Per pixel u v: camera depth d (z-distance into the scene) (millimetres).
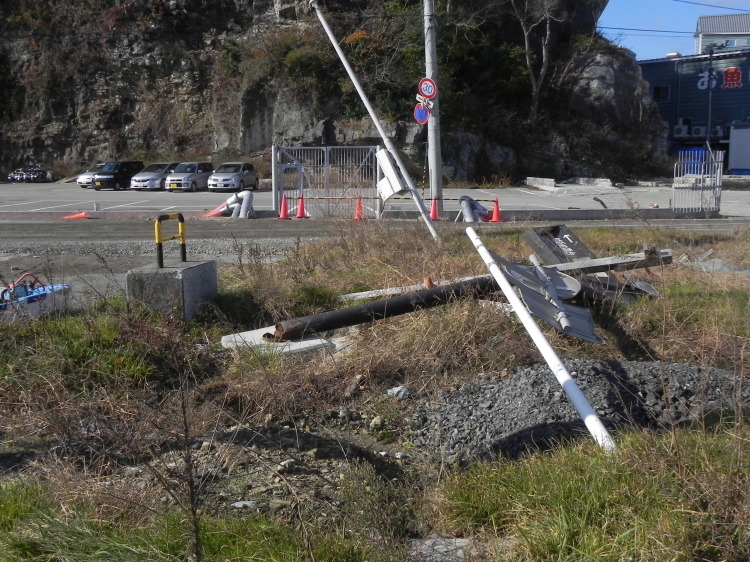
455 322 7617
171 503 4578
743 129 61344
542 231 10609
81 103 59781
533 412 6035
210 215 25141
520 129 56656
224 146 55531
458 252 11383
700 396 5121
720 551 3662
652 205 32000
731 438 4426
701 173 26312
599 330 8172
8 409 6113
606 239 14203
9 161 59406
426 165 51562
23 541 4047
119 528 4254
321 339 7879
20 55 60812
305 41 53469
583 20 62094
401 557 4035
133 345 7094
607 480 4281
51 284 8250
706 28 77688
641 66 68562
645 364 6887
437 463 5469
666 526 3762
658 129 62156
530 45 59656
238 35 59469
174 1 59656
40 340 7117
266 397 6551
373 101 51938
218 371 7238
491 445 5652
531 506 4328
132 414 5906
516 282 7168
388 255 11094
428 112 17328
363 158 24500
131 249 15844
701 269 10141
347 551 4055
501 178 53188
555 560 3822
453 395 6715
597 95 59594
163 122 58156
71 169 57875
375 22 53188
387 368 7180
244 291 9359
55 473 4922
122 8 59625
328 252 12258
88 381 6645
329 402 6676
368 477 4797
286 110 53250
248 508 4562
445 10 53156
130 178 45375
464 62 54938
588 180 52781
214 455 5293
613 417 5848
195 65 58969
